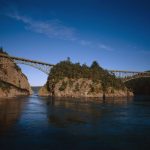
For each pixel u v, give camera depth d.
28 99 113.00
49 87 174.38
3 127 35.84
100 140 28.98
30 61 152.62
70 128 36.12
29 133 32.03
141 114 55.44
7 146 25.77
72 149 25.09
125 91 194.88
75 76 168.38
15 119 43.81
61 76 168.38
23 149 24.81
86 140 28.88
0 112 54.19
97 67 194.25
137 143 27.86
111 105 82.31
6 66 171.50
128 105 83.88
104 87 170.75
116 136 31.19
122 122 42.81
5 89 134.62
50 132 32.88
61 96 160.75
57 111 59.09
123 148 25.77
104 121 43.69
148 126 38.88
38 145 26.31
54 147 25.66
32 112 55.78
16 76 184.62
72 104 84.31
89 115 52.00
